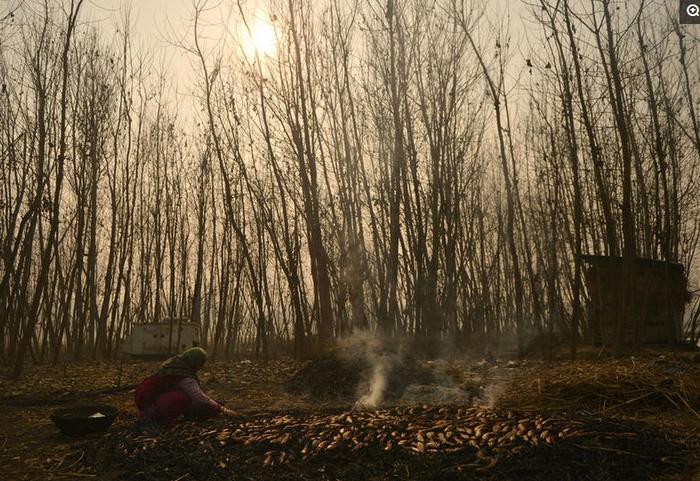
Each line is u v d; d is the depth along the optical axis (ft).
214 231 63.26
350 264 51.24
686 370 25.95
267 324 61.52
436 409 19.40
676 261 49.44
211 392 31.55
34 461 17.60
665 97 48.26
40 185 40.29
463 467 14.49
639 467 14.71
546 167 50.57
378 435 16.39
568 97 38.81
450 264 55.57
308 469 15.19
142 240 62.03
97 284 65.62
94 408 21.88
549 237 60.13
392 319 49.60
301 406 26.04
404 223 53.98
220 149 54.95
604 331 44.45
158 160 60.39
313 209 50.03
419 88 52.80
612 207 48.21
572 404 22.09
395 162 51.08
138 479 15.34
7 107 48.32
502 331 66.28
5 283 40.45
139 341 52.49
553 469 14.51
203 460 15.97
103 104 52.95
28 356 55.77
